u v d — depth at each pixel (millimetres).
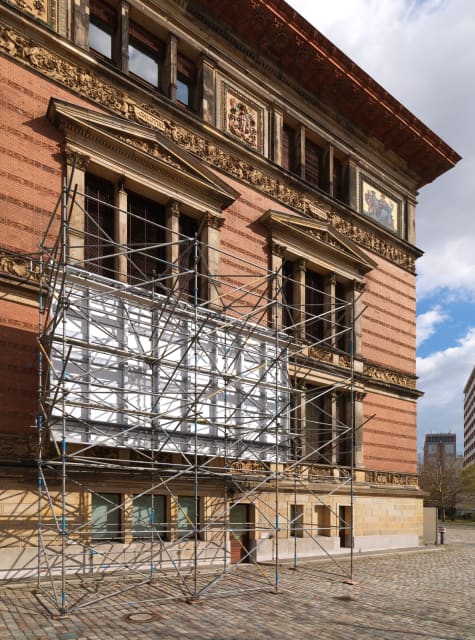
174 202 19797
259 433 18094
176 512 18156
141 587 14828
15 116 16188
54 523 15094
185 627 11305
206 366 17641
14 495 14617
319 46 24547
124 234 18328
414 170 32438
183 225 20844
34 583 14039
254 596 14523
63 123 16812
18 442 14844
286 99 24859
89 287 15102
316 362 23594
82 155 17281
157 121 19844
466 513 89312
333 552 23344
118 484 16719
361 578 18219
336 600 14516
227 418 16875
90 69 18172
